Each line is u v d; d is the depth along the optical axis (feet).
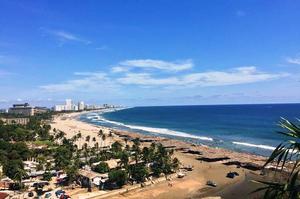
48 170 404.98
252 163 443.73
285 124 44.68
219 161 479.00
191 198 320.91
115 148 541.34
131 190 346.13
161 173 402.52
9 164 377.91
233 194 325.83
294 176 43.14
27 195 323.37
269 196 44.60
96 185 353.51
